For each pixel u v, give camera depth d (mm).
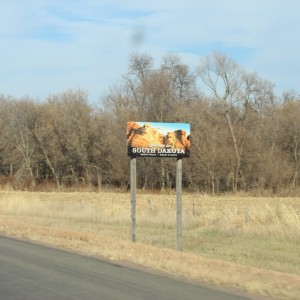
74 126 60281
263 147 55281
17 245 13523
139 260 10883
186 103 61656
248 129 57438
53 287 8289
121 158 56844
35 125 62719
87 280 8875
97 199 40000
